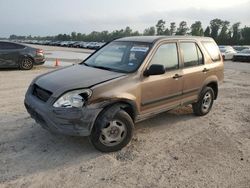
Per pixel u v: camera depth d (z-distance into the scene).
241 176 3.99
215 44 6.99
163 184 3.71
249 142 5.23
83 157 4.33
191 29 99.44
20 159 4.18
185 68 5.75
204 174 4.00
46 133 5.14
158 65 4.71
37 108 4.31
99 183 3.66
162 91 5.20
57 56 26.22
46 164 4.07
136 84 4.68
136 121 4.91
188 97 5.94
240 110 7.40
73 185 3.59
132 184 3.67
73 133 4.13
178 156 4.52
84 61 5.74
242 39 94.19
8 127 5.40
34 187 3.52
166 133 5.49
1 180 3.62
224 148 4.91
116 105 4.45
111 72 4.80
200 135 5.47
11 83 9.86
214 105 7.80
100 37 125.56
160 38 5.41
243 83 12.11
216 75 6.74
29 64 14.11
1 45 13.20
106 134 4.38
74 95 4.11
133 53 5.19
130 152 4.58
